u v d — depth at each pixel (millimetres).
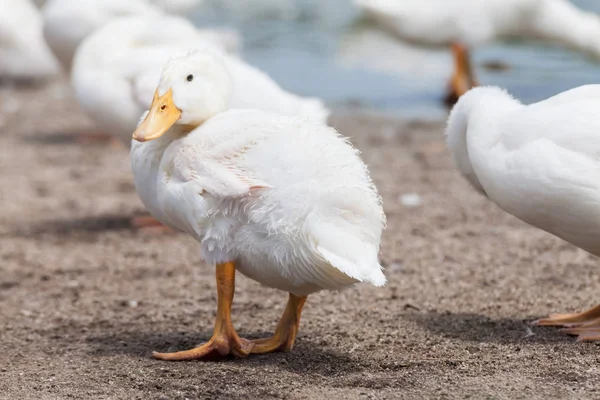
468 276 11547
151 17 16000
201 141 8273
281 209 7672
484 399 7438
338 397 7531
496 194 8867
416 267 12008
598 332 8984
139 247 13281
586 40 23062
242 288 11281
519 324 9594
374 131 19984
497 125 8883
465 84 22547
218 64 8836
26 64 24859
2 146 19094
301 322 9812
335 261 7320
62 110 22547
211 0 34281
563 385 7707
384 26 23062
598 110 8398
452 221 14219
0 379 8234
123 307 10734
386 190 15977
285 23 30500
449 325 9625
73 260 12680
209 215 8094
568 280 11211
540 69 24453
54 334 9758
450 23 22328
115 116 13641
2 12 24609
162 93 8648
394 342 9094
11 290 11477
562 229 8641
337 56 26547
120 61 13562
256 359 8586
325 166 7801
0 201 15484
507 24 22641
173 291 11328
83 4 17953
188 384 7918
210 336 9516
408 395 7555
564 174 8250
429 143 19109
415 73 25047
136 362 8602
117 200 15719
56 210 15125
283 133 8117
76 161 18156
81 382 8086
